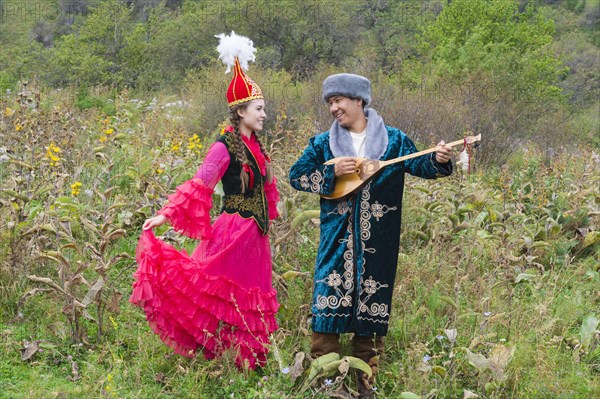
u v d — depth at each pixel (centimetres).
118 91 2225
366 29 3095
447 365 452
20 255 516
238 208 438
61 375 437
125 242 592
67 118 902
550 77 1752
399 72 1898
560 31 3853
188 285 426
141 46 2581
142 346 455
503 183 732
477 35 1794
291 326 493
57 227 541
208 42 2656
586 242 660
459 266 570
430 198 688
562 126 1489
